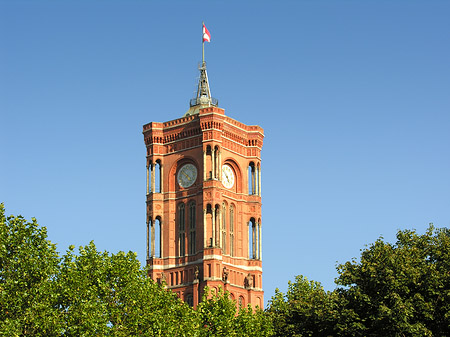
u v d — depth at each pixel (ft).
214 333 369.09
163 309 351.87
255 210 573.74
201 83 602.85
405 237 367.04
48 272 302.86
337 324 340.39
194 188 558.15
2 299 287.28
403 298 333.83
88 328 301.43
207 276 535.19
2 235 298.56
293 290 404.77
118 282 338.54
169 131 574.15
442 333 329.93
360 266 356.18
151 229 563.07
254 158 580.71
